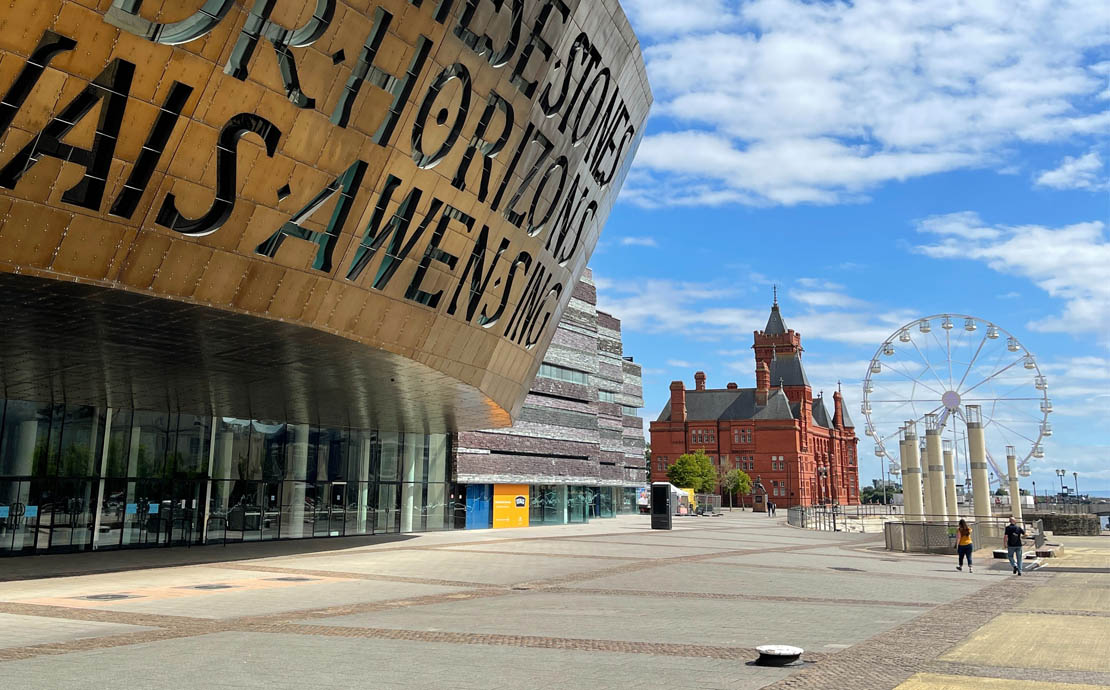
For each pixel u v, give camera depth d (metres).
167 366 25.34
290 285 19.47
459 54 20.05
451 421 39.75
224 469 36.44
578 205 29.23
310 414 37.00
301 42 16.89
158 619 14.47
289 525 39.09
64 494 30.56
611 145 29.11
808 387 156.25
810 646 12.25
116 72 14.94
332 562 27.44
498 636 12.86
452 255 23.62
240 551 32.06
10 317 19.25
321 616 15.07
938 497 53.41
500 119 22.41
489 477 51.75
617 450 80.38
